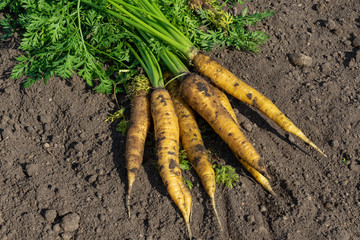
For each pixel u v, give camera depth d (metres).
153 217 0.77
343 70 0.93
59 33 0.83
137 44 0.87
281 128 0.87
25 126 0.82
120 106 0.86
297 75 0.91
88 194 0.77
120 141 0.82
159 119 0.81
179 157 0.82
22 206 0.75
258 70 0.91
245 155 0.80
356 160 0.84
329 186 0.81
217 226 0.77
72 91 0.85
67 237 0.74
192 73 0.85
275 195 0.80
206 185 0.78
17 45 0.88
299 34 0.97
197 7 0.93
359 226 0.78
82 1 0.86
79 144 0.81
